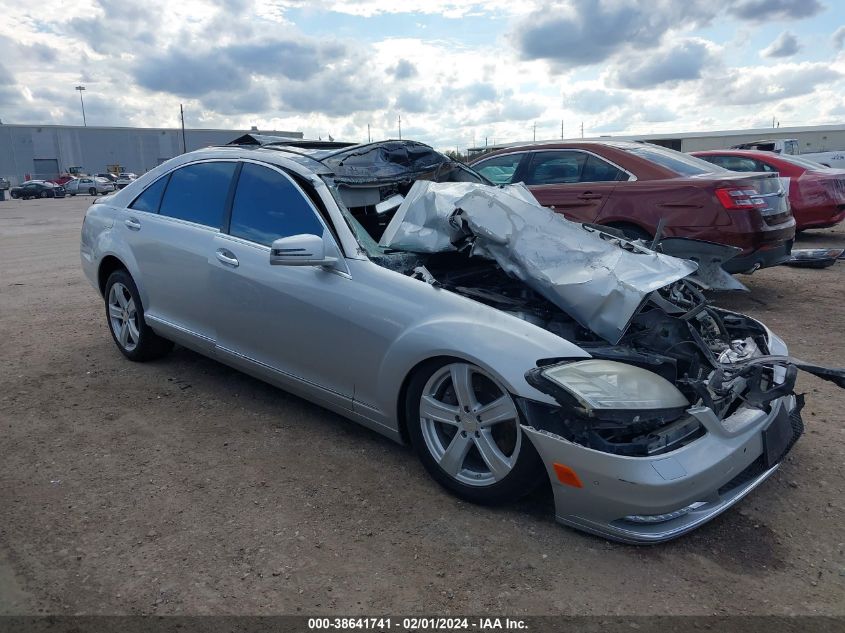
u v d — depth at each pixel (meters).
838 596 2.69
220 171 4.57
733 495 3.04
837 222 10.38
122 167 74.12
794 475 3.62
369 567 2.86
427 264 3.88
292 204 4.05
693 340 3.30
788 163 10.66
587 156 7.34
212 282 4.34
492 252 3.60
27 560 2.89
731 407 3.22
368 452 3.87
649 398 2.83
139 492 3.45
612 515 2.82
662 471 2.73
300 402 4.60
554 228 3.76
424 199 3.86
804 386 4.88
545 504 3.33
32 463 3.75
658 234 4.29
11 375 5.15
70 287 8.70
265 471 3.66
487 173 8.20
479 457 3.40
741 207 6.29
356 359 3.61
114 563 2.88
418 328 3.31
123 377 5.09
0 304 7.64
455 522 3.17
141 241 4.94
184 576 2.79
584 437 2.85
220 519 3.21
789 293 7.74
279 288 3.92
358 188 4.30
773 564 2.89
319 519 3.21
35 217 25.70
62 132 70.12
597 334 3.27
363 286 3.58
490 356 3.04
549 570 2.83
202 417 4.36
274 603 2.64
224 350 4.42
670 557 2.93
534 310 3.55
